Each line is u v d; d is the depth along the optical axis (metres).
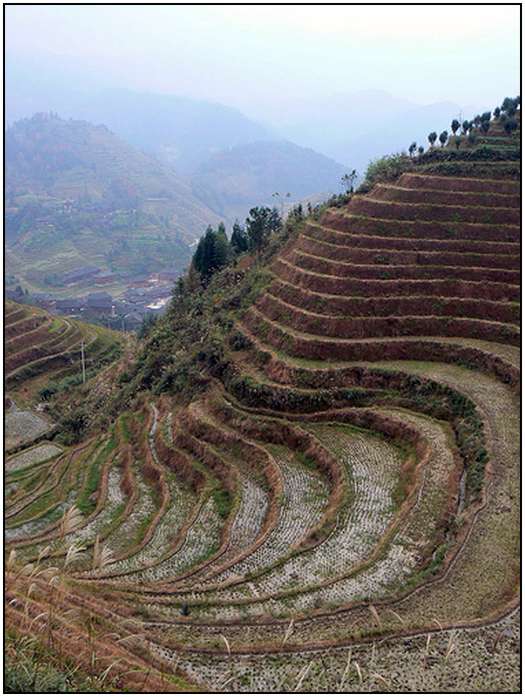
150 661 17.42
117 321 109.19
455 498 24.95
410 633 17.67
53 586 20.23
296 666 17.09
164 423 41.94
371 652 17.19
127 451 40.50
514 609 18.23
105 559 14.05
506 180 44.91
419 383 33.91
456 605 18.73
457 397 31.62
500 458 25.88
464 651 16.86
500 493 23.72
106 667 15.66
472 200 44.34
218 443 36.41
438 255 41.78
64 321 82.06
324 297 41.78
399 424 31.78
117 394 52.94
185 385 44.69
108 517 32.69
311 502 28.56
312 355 38.84
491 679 15.87
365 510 26.16
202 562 25.30
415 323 38.91
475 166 46.41
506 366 33.31
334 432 33.47
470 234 42.41
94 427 49.12
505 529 21.78
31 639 15.16
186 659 17.84
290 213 58.81
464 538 21.48
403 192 46.31
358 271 42.38
